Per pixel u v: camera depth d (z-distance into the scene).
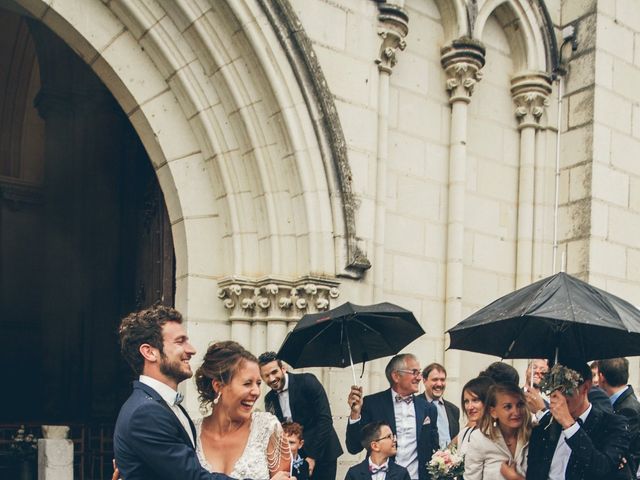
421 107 6.68
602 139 7.40
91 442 9.41
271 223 5.72
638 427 3.97
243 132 5.73
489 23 7.27
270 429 2.85
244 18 5.49
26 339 11.70
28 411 11.55
